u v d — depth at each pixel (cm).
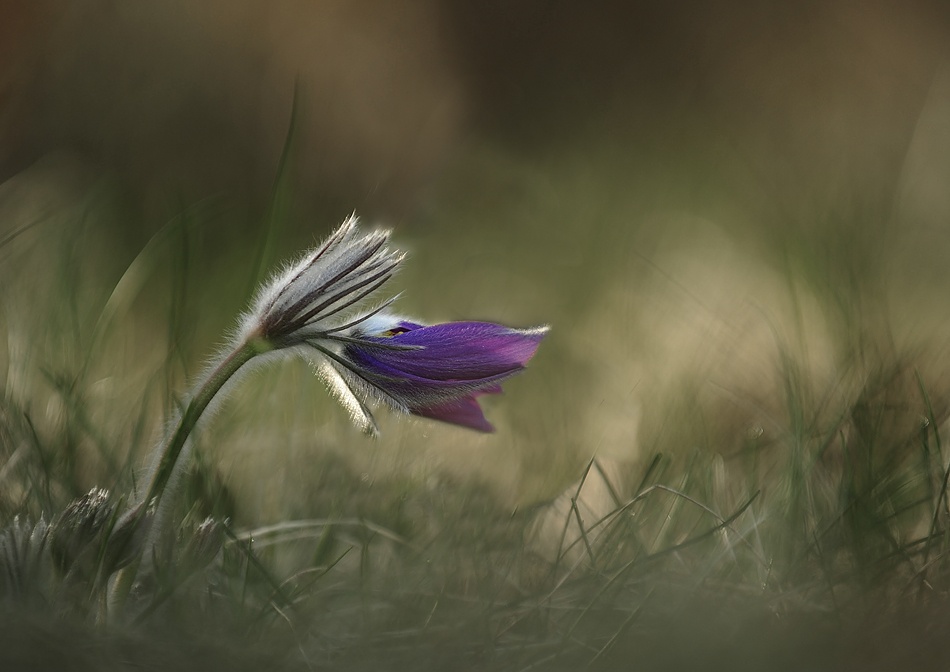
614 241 258
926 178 247
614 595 165
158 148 301
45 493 168
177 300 183
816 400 178
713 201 279
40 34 296
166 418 171
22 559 163
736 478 175
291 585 167
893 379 175
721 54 393
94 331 176
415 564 168
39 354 177
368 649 164
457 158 342
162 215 245
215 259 220
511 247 273
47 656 161
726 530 168
